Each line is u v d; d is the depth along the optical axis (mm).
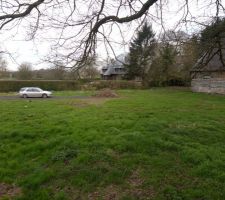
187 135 12367
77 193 7887
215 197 7262
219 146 11008
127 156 9781
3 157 10555
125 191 7824
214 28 6508
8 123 15570
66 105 24438
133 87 50906
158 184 8008
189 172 8594
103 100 29859
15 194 8023
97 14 6477
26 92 39688
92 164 9312
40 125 14656
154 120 15328
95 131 12766
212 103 26094
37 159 10164
